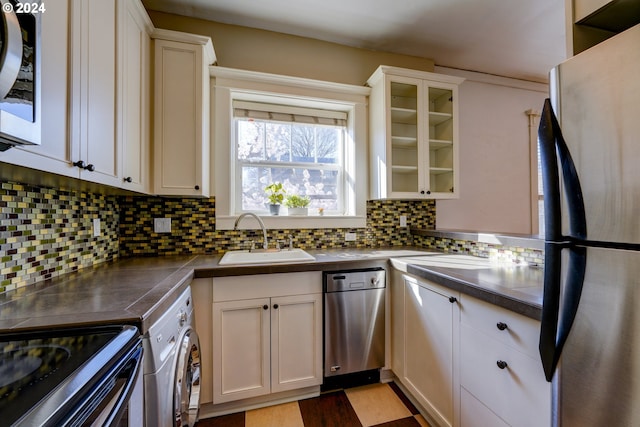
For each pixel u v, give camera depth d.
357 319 1.76
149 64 1.67
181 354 1.11
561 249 0.77
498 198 2.98
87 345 0.66
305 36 2.30
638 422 0.61
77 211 1.45
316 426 1.49
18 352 0.63
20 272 1.10
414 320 1.61
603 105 0.67
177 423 1.04
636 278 0.61
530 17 2.08
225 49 2.13
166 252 1.99
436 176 2.53
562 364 0.77
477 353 1.16
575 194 0.73
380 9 1.98
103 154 1.15
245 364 1.57
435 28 2.20
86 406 0.48
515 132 3.06
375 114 2.34
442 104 2.43
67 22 0.92
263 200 2.32
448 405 1.33
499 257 1.74
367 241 2.47
